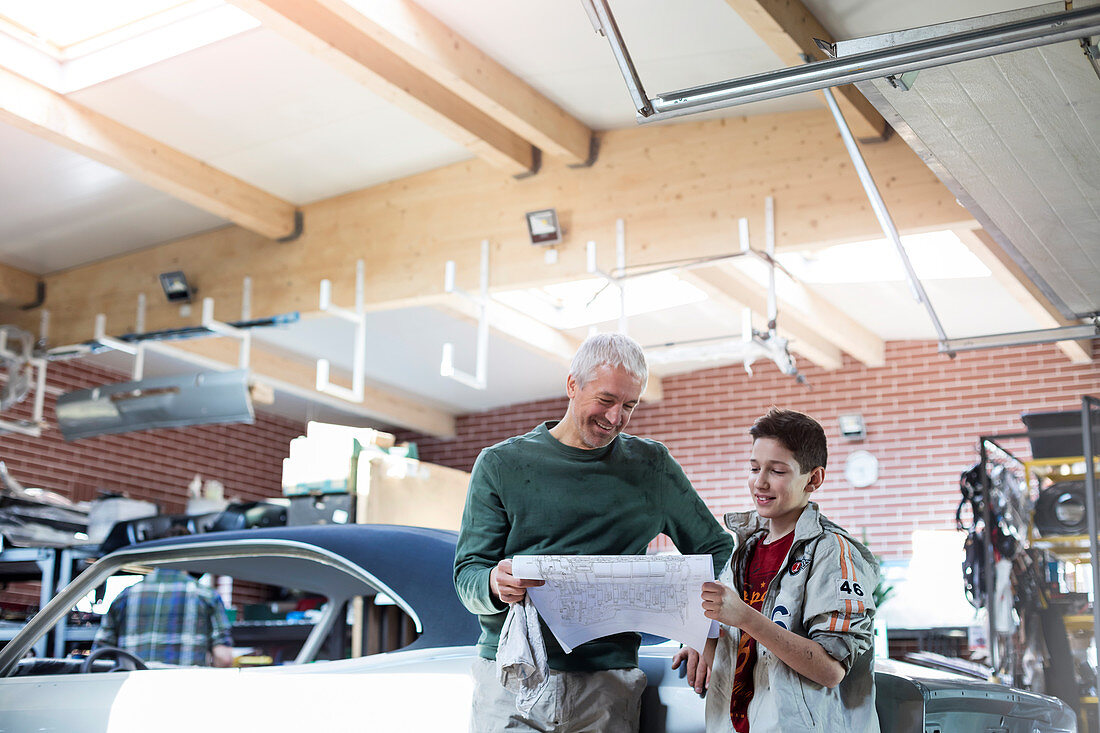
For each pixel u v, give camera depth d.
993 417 10.80
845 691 2.25
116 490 10.71
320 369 7.67
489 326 9.59
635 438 2.68
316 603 10.02
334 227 8.41
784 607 2.23
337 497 5.88
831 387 11.59
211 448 11.84
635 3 5.38
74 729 3.05
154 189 8.09
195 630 5.07
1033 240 4.66
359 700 2.78
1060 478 6.75
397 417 12.43
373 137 7.49
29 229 8.60
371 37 5.92
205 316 8.34
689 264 6.97
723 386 12.11
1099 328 5.47
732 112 6.97
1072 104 3.60
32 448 10.02
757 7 4.93
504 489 2.58
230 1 5.45
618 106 7.00
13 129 7.02
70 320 9.38
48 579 7.02
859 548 2.29
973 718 2.53
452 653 2.90
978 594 7.12
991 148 3.94
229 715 2.92
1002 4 4.77
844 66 3.33
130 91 6.73
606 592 2.24
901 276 9.31
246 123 7.19
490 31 6.07
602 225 7.33
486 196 7.83
